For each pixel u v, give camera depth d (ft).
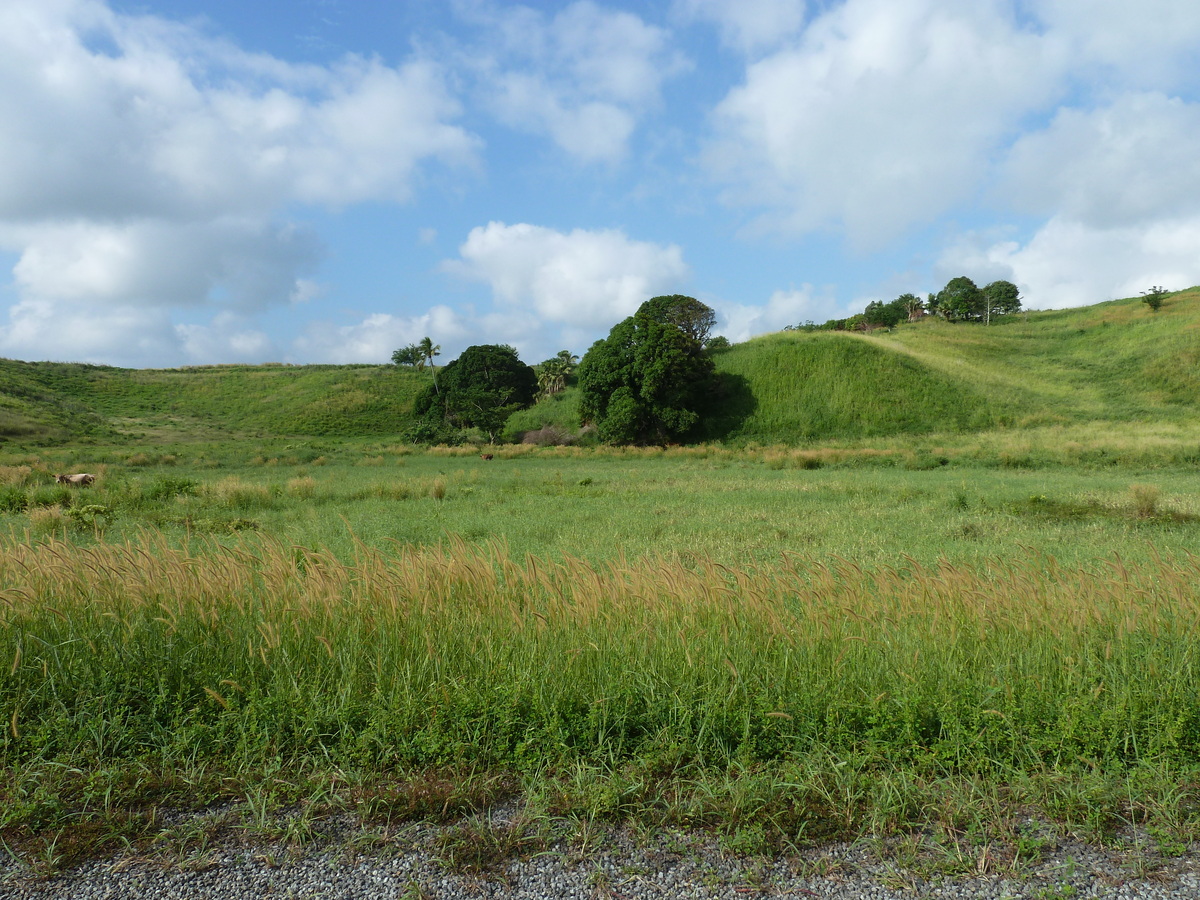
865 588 18.80
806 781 10.37
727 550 34.68
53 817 9.55
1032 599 17.21
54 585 17.06
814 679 13.10
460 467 122.01
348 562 27.89
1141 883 8.37
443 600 16.92
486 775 10.77
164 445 193.67
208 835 9.25
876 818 9.50
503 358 250.16
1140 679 13.25
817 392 197.98
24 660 13.25
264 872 8.50
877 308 340.80
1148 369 210.59
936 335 283.38
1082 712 11.77
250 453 153.79
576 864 8.68
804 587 18.57
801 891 8.21
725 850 8.91
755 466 119.65
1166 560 25.35
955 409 187.11
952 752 11.03
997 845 9.12
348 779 10.48
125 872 8.52
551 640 14.47
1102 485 72.23
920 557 31.86
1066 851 9.05
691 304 236.63
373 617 15.51
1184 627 15.64
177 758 11.13
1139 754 11.27
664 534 40.34
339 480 85.51
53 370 313.12
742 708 12.09
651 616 15.93
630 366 186.09
